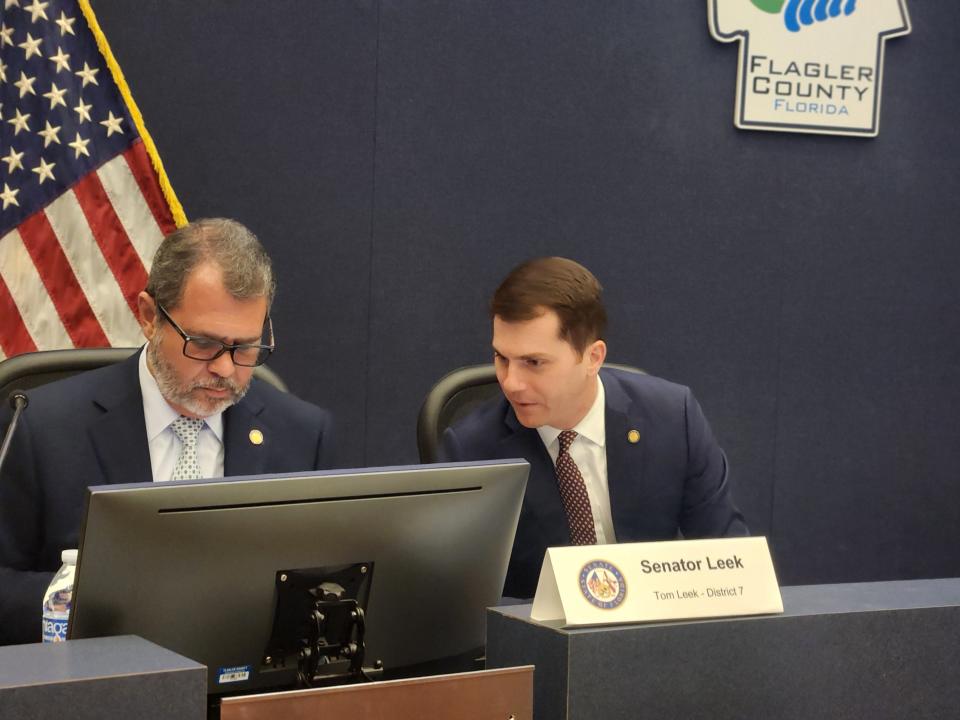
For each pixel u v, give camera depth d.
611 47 3.29
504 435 1.95
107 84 2.69
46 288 2.62
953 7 3.59
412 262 3.17
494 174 3.22
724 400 3.46
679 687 1.13
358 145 3.11
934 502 3.68
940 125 3.60
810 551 3.57
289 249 3.07
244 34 2.99
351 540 1.24
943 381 3.66
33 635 1.70
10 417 1.83
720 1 3.35
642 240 3.35
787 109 3.43
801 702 1.20
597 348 1.82
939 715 1.26
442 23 3.15
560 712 1.09
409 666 1.33
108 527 1.12
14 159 2.62
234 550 1.18
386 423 3.18
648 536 1.99
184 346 1.73
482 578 1.35
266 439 1.95
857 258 3.55
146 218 2.70
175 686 0.96
